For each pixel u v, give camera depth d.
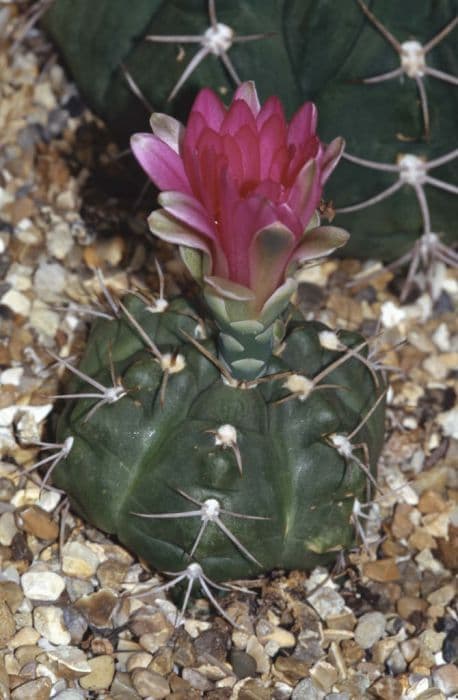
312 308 0.48
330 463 0.39
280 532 0.39
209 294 0.35
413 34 0.42
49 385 0.45
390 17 0.41
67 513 0.42
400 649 0.41
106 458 0.38
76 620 0.41
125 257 0.49
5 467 0.43
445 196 0.45
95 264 0.48
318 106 0.43
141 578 0.42
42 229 0.49
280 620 0.41
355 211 0.45
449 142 0.43
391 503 0.44
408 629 0.42
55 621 0.41
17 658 0.40
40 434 0.44
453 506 0.45
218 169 0.34
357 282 0.49
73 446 0.39
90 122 0.52
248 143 0.34
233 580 0.40
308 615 0.42
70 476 0.39
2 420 0.44
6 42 0.53
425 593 0.43
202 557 0.39
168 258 0.49
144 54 0.45
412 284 0.49
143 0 0.45
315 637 0.41
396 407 0.47
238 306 0.35
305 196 0.34
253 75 0.43
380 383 0.41
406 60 0.41
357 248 0.48
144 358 0.39
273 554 0.39
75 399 0.40
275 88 0.43
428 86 0.42
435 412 0.47
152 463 0.38
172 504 0.38
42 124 0.52
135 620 0.41
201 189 0.34
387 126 0.43
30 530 0.42
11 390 0.45
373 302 0.49
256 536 0.38
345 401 0.40
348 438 0.38
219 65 0.43
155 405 0.38
